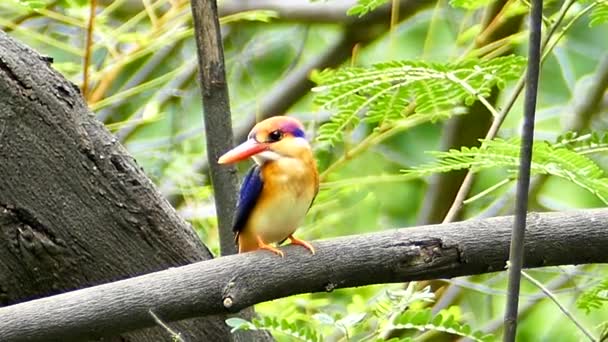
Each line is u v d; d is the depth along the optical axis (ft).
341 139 24.12
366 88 21.99
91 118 20.97
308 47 44.70
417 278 18.02
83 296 17.30
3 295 20.72
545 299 36.40
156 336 21.25
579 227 18.01
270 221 20.51
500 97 37.50
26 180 20.26
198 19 20.40
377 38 41.32
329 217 33.04
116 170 20.86
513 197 37.32
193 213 32.71
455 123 37.14
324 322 17.66
